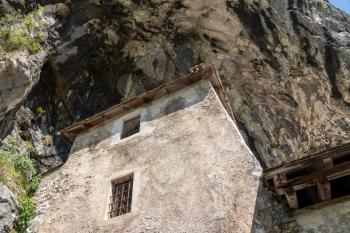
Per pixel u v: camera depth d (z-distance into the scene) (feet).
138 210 24.21
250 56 50.11
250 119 52.44
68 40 44.04
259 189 21.61
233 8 46.93
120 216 24.57
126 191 26.40
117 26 46.14
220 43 49.21
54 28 42.27
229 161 23.76
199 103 28.37
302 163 20.34
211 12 46.70
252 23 48.42
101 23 45.44
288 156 53.83
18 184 30.89
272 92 52.19
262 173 21.52
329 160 19.72
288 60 50.67
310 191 21.30
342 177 20.33
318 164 20.04
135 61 49.08
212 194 22.65
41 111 44.55
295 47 50.70
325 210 19.85
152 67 49.39
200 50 49.83
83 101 47.60
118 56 48.42
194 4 45.52
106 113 32.27
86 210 26.48
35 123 43.16
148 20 46.32
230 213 21.33
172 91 30.66
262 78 51.19
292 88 52.21
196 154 25.26
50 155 42.73
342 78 52.85
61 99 47.37
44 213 28.35
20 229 27.76
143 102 31.45
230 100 51.62
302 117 53.98
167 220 22.79
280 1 49.78
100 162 29.40
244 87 51.72
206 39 49.03
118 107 31.76
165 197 24.02
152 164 26.48
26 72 33.22
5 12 36.58
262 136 52.75
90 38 45.91
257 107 52.60
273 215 20.58
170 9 45.75
